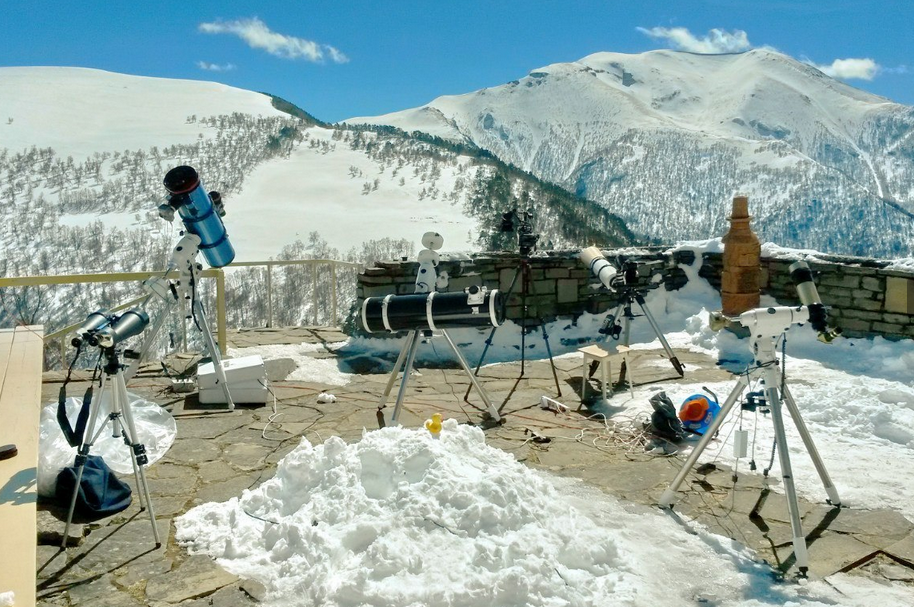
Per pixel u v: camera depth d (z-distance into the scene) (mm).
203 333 5172
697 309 7844
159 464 4109
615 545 3074
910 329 6301
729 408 3473
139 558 3053
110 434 4219
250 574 2928
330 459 3496
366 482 3375
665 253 8086
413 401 5422
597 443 4527
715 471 4059
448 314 4547
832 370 6074
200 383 5230
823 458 4176
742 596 2811
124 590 2809
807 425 4719
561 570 2879
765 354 3244
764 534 3322
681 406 4930
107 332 3066
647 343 7289
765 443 4414
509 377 6137
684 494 3760
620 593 2791
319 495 3297
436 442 3521
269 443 4469
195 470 4031
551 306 7621
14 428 3061
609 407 5238
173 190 5246
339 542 2961
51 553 3084
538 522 3117
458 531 2982
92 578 2891
